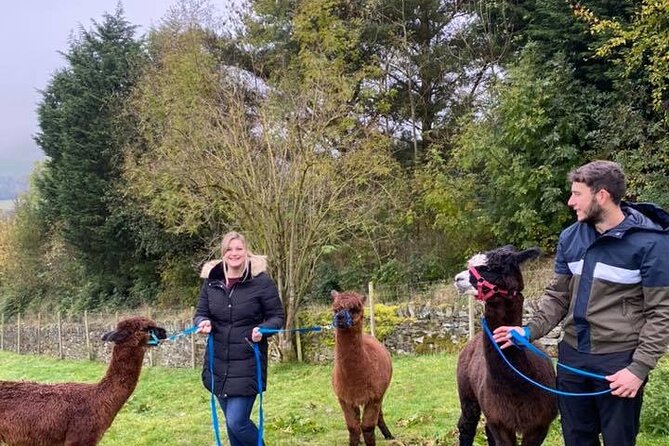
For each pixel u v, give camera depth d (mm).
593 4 15555
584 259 3459
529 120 14344
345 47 18969
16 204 34062
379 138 16203
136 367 5246
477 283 4121
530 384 4191
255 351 4914
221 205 14414
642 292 3305
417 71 21219
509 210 15422
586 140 14711
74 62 25141
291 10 20641
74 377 16578
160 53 21828
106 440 7984
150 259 24734
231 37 20812
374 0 20109
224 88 14852
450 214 16547
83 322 21281
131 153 20359
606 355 3387
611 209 3367
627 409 3355
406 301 14445
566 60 15883
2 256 32062
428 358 12000
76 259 26078
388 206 17688
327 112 14312
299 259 13969
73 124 24609
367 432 6078
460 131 18906
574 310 3496
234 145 13602
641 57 11945
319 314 13945
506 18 19922
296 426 7762
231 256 4930
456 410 8070
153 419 9609
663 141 12930
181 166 13977
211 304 4980
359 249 18359
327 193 14148
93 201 24078
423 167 18797
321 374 12234
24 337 24328
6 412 5043
